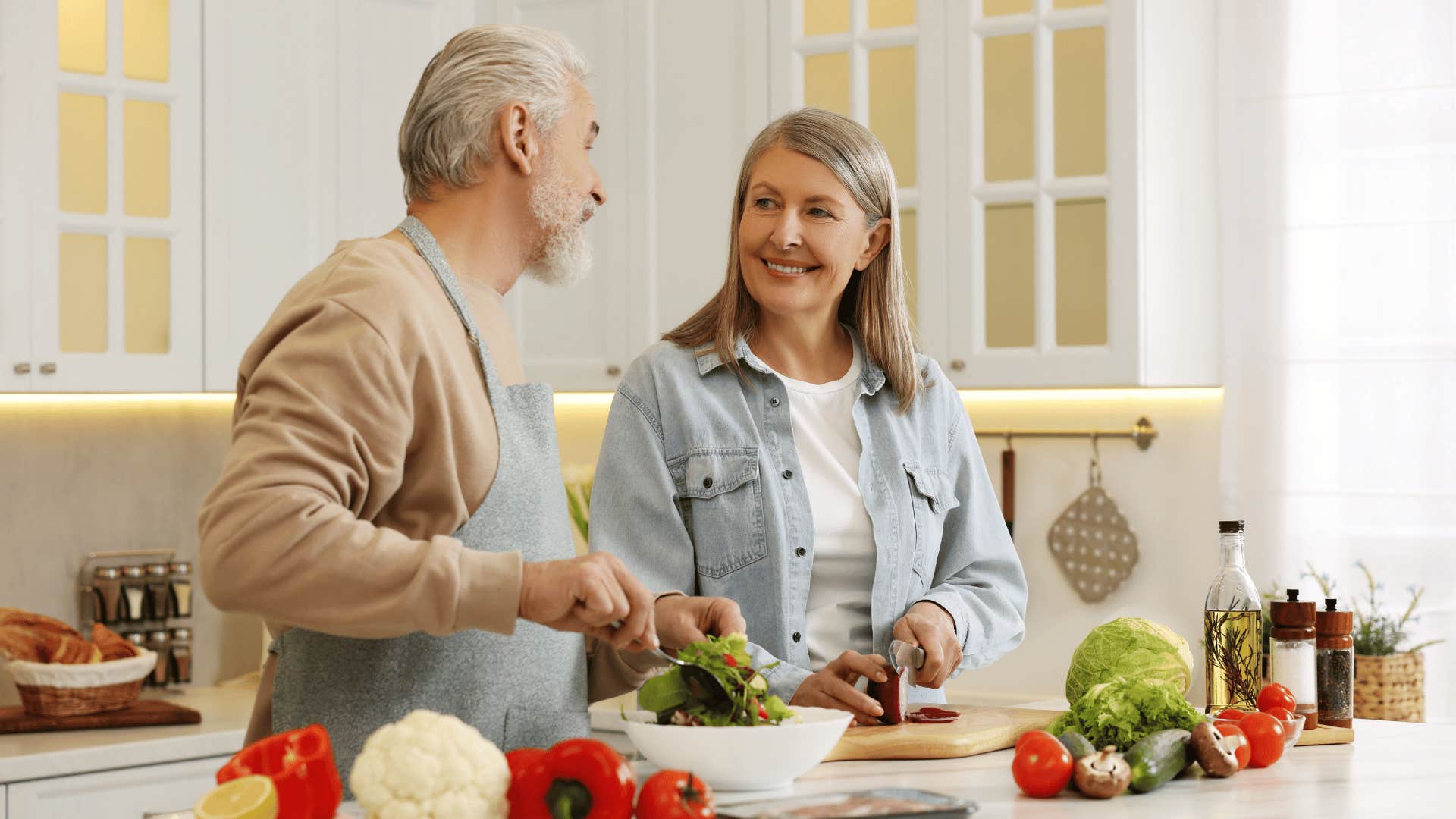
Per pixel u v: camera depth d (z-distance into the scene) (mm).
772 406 1789
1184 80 3018
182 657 3312
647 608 1186
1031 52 2986
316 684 1305
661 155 3268
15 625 2836
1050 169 2963
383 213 3213
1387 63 2928
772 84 3172
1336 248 2959
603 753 1012
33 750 2566
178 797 2711
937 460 1867
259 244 3094
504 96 1390
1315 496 2961
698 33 3234
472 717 1318
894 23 3100
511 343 1443
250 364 1245
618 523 1749
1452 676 2840
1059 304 2965
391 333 1226
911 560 1783
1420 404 2893
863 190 1737
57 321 2904
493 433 1332
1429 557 2877
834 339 1855
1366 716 2730
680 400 1773
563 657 1394
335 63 3166
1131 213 2881
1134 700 1354
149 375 2986
